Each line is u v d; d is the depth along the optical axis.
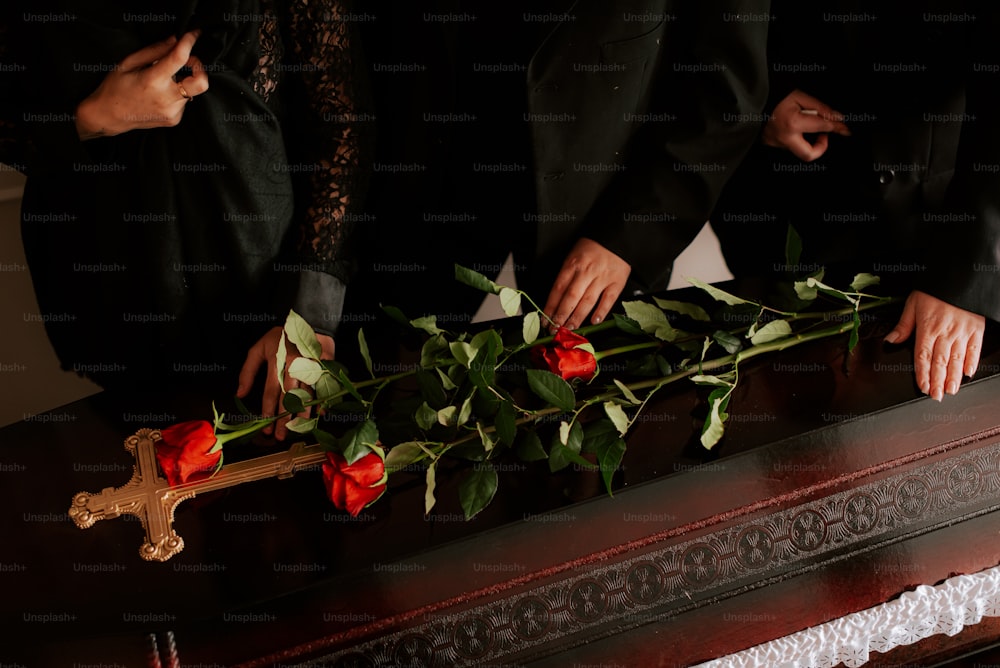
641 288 1.59
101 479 1.22
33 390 2.16
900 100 1.52
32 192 1.51
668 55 1.49
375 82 1.59
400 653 1.16
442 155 1.63
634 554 1.22
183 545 1.13
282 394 1.30
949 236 1.34
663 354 1.36
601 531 1.20
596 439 1.16
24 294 2.04
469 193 1.75
